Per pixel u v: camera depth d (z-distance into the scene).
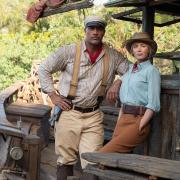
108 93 4.04
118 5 5.67
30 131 5.79
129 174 3.31
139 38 3.65
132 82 3.69
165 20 7.54
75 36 13.78
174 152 3.75
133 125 3.68
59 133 4.25
